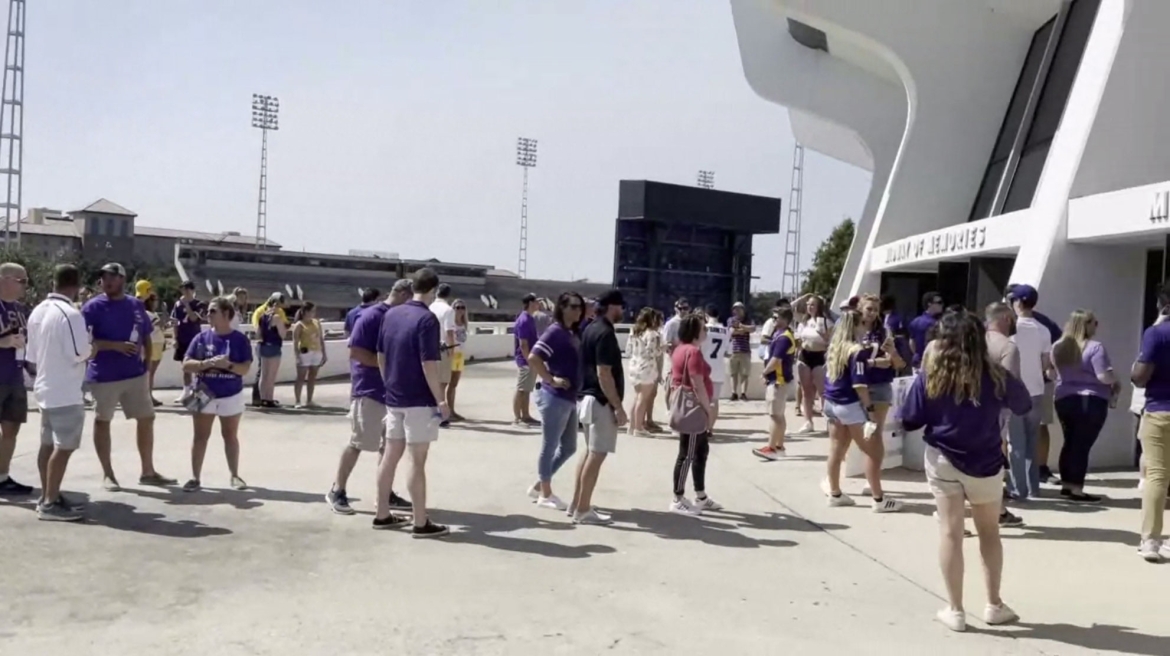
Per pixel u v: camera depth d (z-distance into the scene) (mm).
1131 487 10219
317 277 64688
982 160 21875
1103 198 10555
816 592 6512
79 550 7043
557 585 6516
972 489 5746
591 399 8312
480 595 6238
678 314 17328
